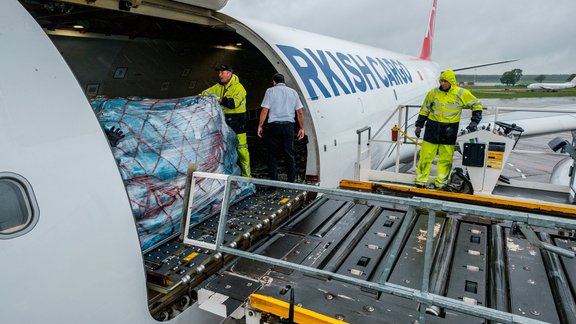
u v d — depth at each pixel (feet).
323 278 8.95
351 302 8.02
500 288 8.48
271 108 15.64
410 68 42.16
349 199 14.67
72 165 6.95
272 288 8.61
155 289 8.91
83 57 18.10
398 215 13.05
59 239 6.61
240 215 12.59
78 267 6.89
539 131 41.39
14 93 6.44
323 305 7.89
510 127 21.72
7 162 6.11
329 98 18.62
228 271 9.36
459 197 15.35
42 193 6.47
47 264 6.44
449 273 9.33
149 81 22.53
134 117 9.94
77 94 7.38
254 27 16.39
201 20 15.03
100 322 7.43
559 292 8.25
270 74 35.12
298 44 19.06
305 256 10.05
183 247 10.32
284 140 15.98
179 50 23.07
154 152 9.86
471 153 17.20
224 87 14.52
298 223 12.25
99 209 7.25
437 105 17.35
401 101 31.94
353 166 21.54
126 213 7.78
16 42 6.71
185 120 11.08
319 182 17.21
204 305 8.57
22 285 6.14
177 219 10.62
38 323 6.39
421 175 18.75
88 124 7.40
